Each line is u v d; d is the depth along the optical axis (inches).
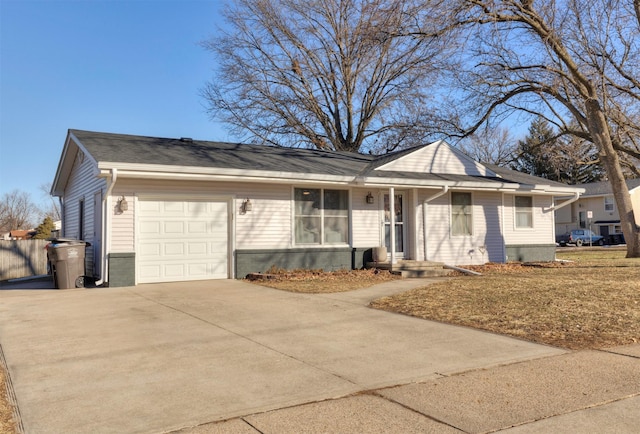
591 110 760.3
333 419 161.5
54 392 185.9
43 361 225.3
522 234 755.4
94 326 296.4
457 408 171.5
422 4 615.8
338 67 1229.7
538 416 164.4
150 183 491.2
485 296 386.3
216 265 526.3
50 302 381.7
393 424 157.6
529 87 788.6
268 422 158.9
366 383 197.8
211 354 237.9
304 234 579.5
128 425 156.4
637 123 834.8
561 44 709.9
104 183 488.4
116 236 472.7
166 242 502.3
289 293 426.0
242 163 531.8
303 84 1247.5
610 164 784.9
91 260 550.3
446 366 220.8
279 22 1171.3
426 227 657.0
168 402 175.9
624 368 216.2
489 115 827.4
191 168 474.6
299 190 577.3
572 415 165.3
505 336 276.1
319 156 693.3
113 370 212.7
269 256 552.4
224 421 159.6
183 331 284.8
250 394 184.4
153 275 494.6
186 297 403.5
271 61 1222.3
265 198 553.0
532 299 366.0
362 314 336.5
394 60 1123.3
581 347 251.9
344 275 553.9
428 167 663.8
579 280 458.3
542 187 714.2
